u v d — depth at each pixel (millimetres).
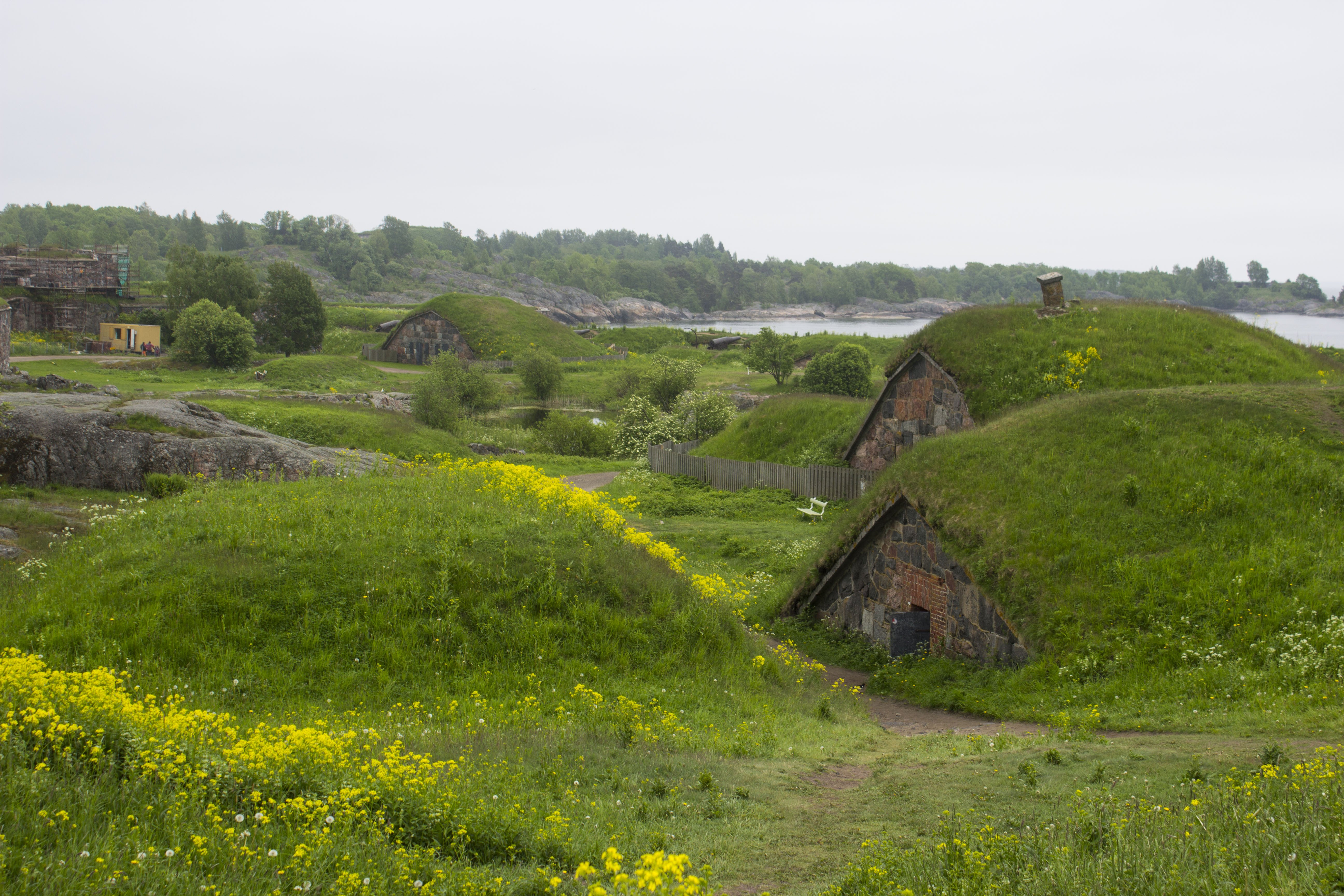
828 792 9094
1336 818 5418
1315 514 15219
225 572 13266
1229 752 8820
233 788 6543
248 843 5637
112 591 12750
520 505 17438
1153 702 12312
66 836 5164
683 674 13523
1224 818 5840
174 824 5609
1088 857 5469
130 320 100812
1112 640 14234
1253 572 14117
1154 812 6152
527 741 9820
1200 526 15688
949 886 5242
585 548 15578
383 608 13039
